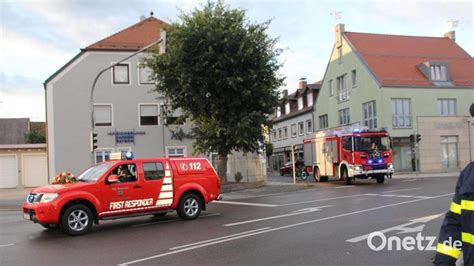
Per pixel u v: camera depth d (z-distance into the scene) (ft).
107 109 105.70
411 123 134.10
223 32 80.02
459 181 10.37
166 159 43.65
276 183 104.94
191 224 40.63
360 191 67.41
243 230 35.24
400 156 133.08
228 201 64.08
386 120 131.34
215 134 83.56
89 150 103.81
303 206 50.24
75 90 104.22
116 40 109.29
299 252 26.37
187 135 107.55
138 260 26.35
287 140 198.29
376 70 137.80
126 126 106.22
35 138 181.57
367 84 138.72
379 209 43.83
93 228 41.01
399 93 133.28
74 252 29.86
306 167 109.81
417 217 37.42
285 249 27.37
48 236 37.55
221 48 81.10
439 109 137.49
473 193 9.84
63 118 103.14
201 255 26.84
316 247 27.50
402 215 39.01
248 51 79.30
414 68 142.72
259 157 102.53
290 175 161.58
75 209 37.40
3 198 92.38
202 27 80.43
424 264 22.85
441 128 136.56
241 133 82.02
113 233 37.50
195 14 82.69
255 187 90.99
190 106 85.15
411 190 64.69
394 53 147.02
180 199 43.75
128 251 29.19
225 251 27.63
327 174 97.50
